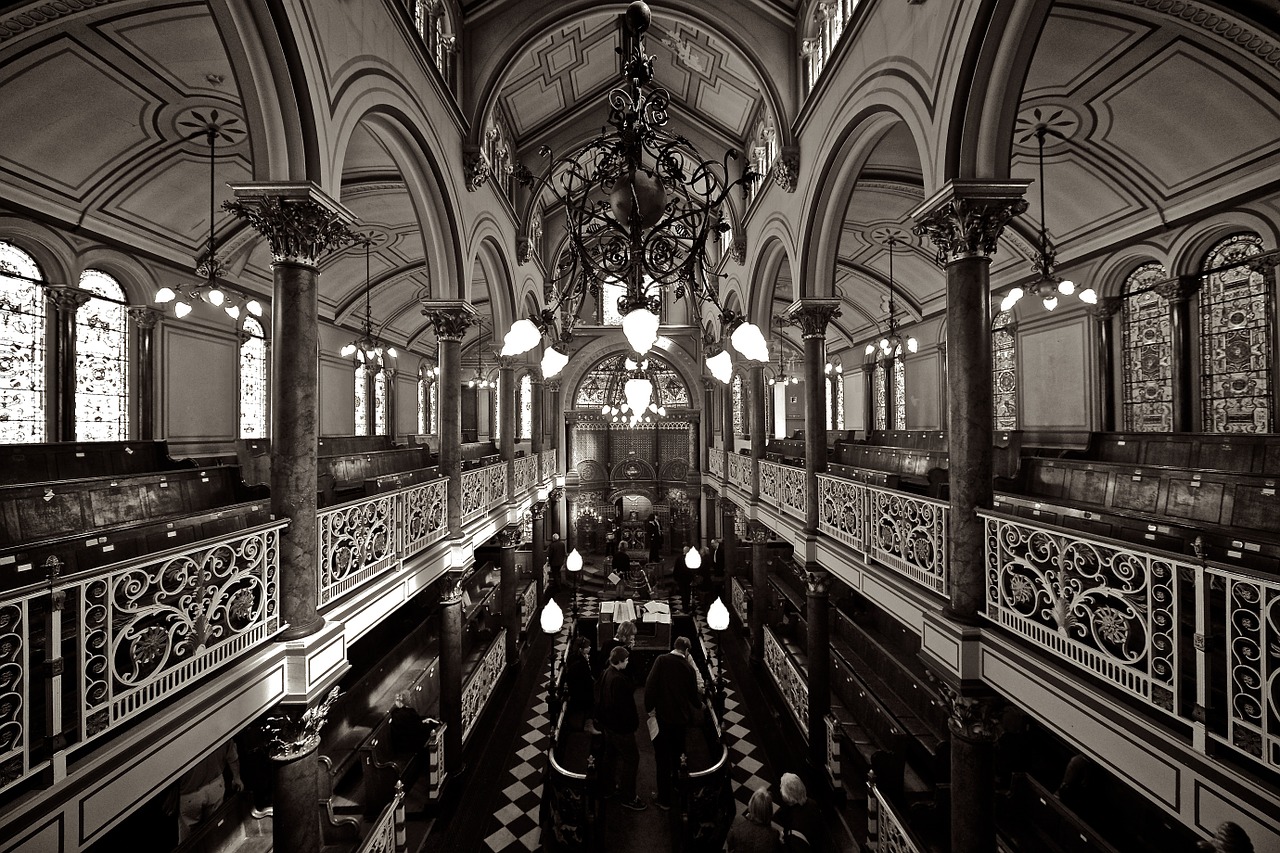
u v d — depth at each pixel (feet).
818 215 27.40
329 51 16.11
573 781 20.49
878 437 55.57
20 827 7.69
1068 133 27.30
